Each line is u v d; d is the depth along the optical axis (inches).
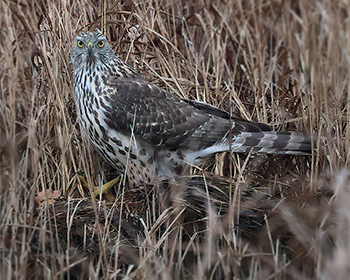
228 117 312.5
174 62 352.2
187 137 298.2
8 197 242.7
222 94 352.2
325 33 370.6
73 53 295.1
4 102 261.4
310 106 319.3
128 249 259.0
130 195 295.1
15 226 238.7
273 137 303.0
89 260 247.1
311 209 271.9
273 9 401.1
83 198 288.4
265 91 348.5
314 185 291.1
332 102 328.5
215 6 399.9
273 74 396.5
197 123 300.0
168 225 269.9
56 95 300.8
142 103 292.8
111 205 285.4
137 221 279.4
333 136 316.2
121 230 275.9
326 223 264.8
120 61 307.3
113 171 335.6
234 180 301.1
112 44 340.5
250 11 389.1
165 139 296.0
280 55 383.2
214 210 277.9
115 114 290.0
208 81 362.6
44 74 309.1
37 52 304.7
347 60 354.3
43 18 322.7
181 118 297.4
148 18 355.9
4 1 287.7
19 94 271.1
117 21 332.2
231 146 305.6
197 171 320.2
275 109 340.2
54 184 303.7
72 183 307.4
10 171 247.3
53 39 312.5
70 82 318.7
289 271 235.3
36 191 277.9
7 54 267.0
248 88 365.7
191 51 365.4
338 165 299.6
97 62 290.7
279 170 317.4
